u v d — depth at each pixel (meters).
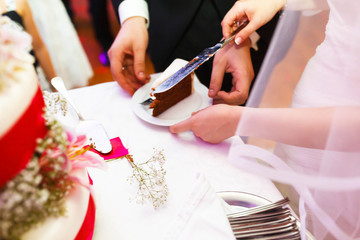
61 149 0.50
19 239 0.47
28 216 0.47
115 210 0.78
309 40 0.90
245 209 0.76
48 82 1.92
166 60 1.76
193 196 0.73
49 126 0.54
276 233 0.68
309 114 0.74
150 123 1.08
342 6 0.77
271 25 1.39
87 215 0.63
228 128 0.93
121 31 1.40
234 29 1.31
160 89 1.06
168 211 0.77
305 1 0.87
